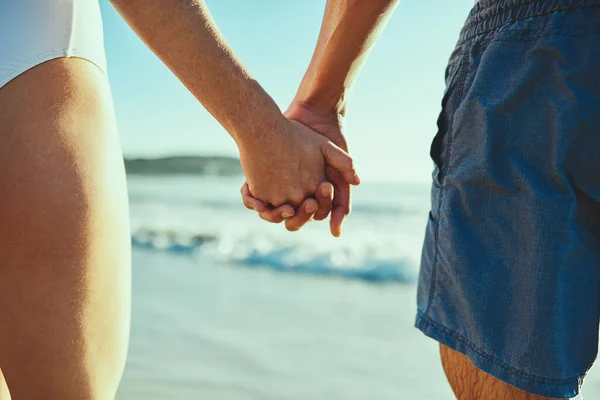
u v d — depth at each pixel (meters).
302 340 4.01
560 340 1.15
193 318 4.64
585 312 1.17
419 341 3.99
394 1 1.62
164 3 1.15
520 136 1.18
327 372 3.37
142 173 35.44
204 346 3.86
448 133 1.33
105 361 1.01
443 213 1.32
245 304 5.23
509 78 1.20
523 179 1.17
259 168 1.52
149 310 4.96
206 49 1.21
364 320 4.63
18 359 0.96
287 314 4.81
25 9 0.97
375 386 3.17
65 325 0.96
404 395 3.05
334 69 1.71
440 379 3.26
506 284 1.20
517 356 1.18
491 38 1.24
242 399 2.97
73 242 0.96
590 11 1.11
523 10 1.19
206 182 31.86
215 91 1.29
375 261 7.55
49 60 0.98
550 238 1.14
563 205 1.14
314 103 1.77
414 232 11.06
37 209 0.95
